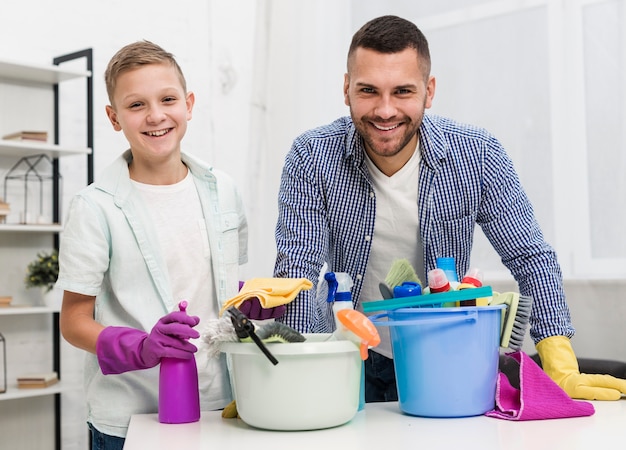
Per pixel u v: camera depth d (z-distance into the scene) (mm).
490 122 2961
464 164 1551
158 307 1480
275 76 3406
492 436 1057
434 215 1579
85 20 3564
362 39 1389
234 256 1611
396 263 1320
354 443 1033
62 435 3418
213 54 3988
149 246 1472
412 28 1409
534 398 1178
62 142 3498
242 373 1151
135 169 1557
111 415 1424
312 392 1112
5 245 3311
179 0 3881
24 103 3369
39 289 3371
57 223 3383
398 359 1243
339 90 3318
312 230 1544
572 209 2760
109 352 1277
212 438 1095
